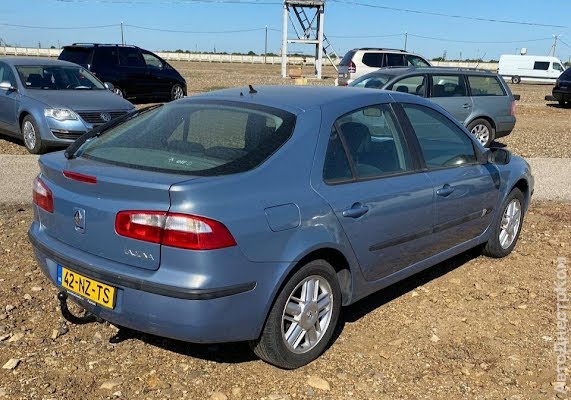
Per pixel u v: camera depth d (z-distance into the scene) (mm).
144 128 3773
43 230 3502
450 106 11148
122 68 17719
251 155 3209
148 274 2908
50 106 9516
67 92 10227
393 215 3803
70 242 3256
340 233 3416
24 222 6035
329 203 3361
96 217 3053
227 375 3348
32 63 10820
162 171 3090
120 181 2943
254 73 41562
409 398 3199
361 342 3789
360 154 3734
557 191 8375
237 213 2914
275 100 3734
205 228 2799
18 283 4480
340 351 3662
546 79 42750
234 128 3504
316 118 3531
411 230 4004
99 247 3084
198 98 4047
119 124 4004
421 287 4730
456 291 4668
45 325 3846
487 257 5457
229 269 2887
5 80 10516
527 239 6039
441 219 4301
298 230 3176
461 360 3609
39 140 9570
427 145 4312
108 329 3818
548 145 13289
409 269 4188
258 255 2994
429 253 4344
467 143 4754
